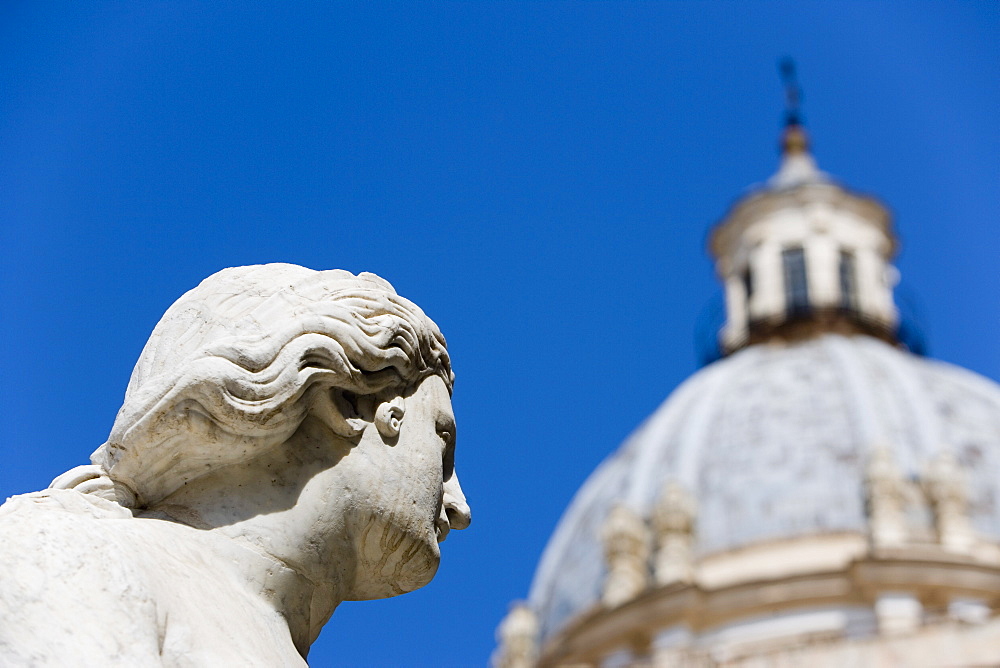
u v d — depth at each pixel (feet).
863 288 248.32
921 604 181.78
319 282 16.57
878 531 190.60
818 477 204.74
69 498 15.12
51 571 13.50
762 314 246.27
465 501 17.85
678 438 220.43
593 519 216.54
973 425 213.87
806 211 255.50
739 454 212.64
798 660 150.41
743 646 181.98
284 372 15.42
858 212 256.11
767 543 197.16
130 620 13.57
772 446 212.43
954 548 187.93
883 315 244.01
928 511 193.57
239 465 15.71
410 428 16.79
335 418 16.06
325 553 15.97
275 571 15.51
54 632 13.10
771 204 257.14
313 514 15.85
